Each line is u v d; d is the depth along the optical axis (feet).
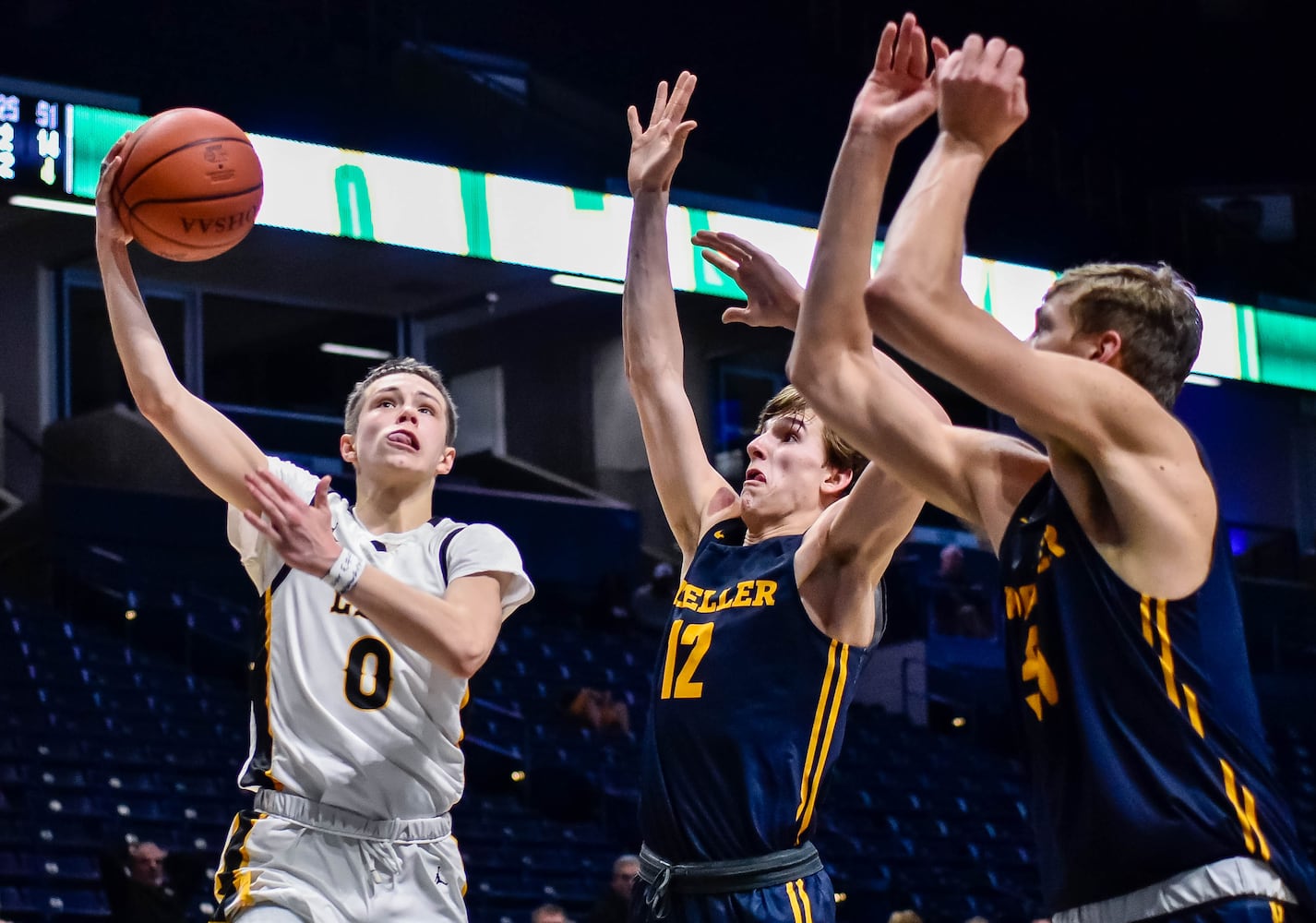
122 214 10.57
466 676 9.76
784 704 9.05
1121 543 6.40
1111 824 6.32
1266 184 54.80
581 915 31.04
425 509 11.02
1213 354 48.85
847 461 9.87
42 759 31.58
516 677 42.78
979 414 53.57
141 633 41.24
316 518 9.25
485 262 39.99
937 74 6.66
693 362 54.34
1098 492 6.52
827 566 9.23
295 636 10.28
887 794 41.16
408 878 10.12
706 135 51.21
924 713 48.08
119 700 36.42
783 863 9.01
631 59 52.24
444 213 39.42
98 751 33.14
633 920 9.25
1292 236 55.01
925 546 52.65
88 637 39.83
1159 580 6.33
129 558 44.45
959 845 38.81
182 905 23.85
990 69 6.51
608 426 54.95
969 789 43.16
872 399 7.14
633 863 23.41
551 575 50.29
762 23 54.08
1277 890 6.22
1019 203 51.67
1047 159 53.67
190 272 48.60
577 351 55.93
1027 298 48.03
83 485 44.16
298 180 37.32
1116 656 6.38
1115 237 52.90
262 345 51.34
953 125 6.60
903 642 49.29
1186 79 54.49
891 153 7.26
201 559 45.55
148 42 41.01
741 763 8.95
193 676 39.58
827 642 9.16
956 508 7.24
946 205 6.44
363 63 45.44
